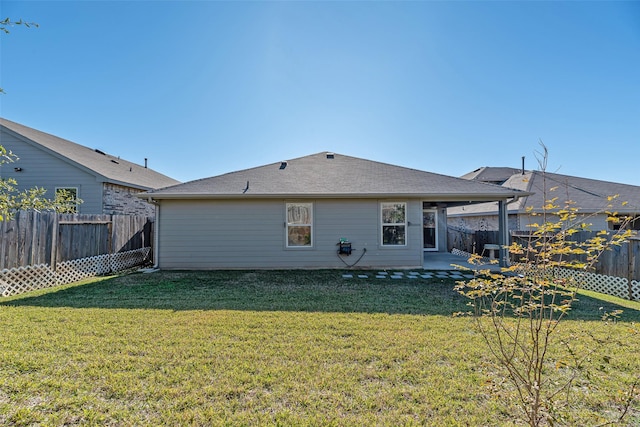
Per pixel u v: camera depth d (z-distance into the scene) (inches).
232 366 128.7
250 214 396.8
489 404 104.0
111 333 164.4
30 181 492.7
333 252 397.4
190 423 94.1
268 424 94.0
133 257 427.8
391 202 400.8
